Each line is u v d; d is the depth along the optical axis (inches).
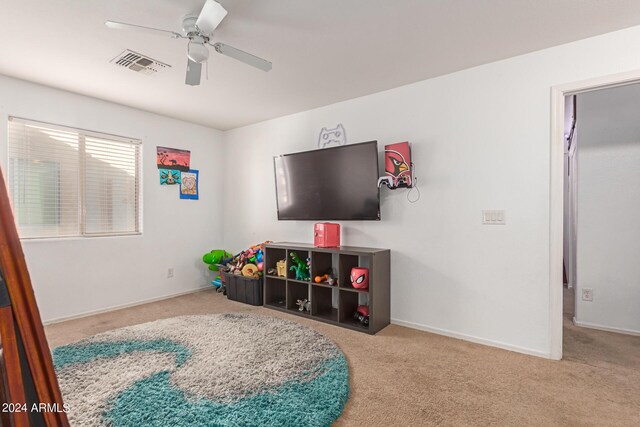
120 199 146.5
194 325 117.8
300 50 95.7
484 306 105.4
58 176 128.1
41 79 116.2
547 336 95.2
